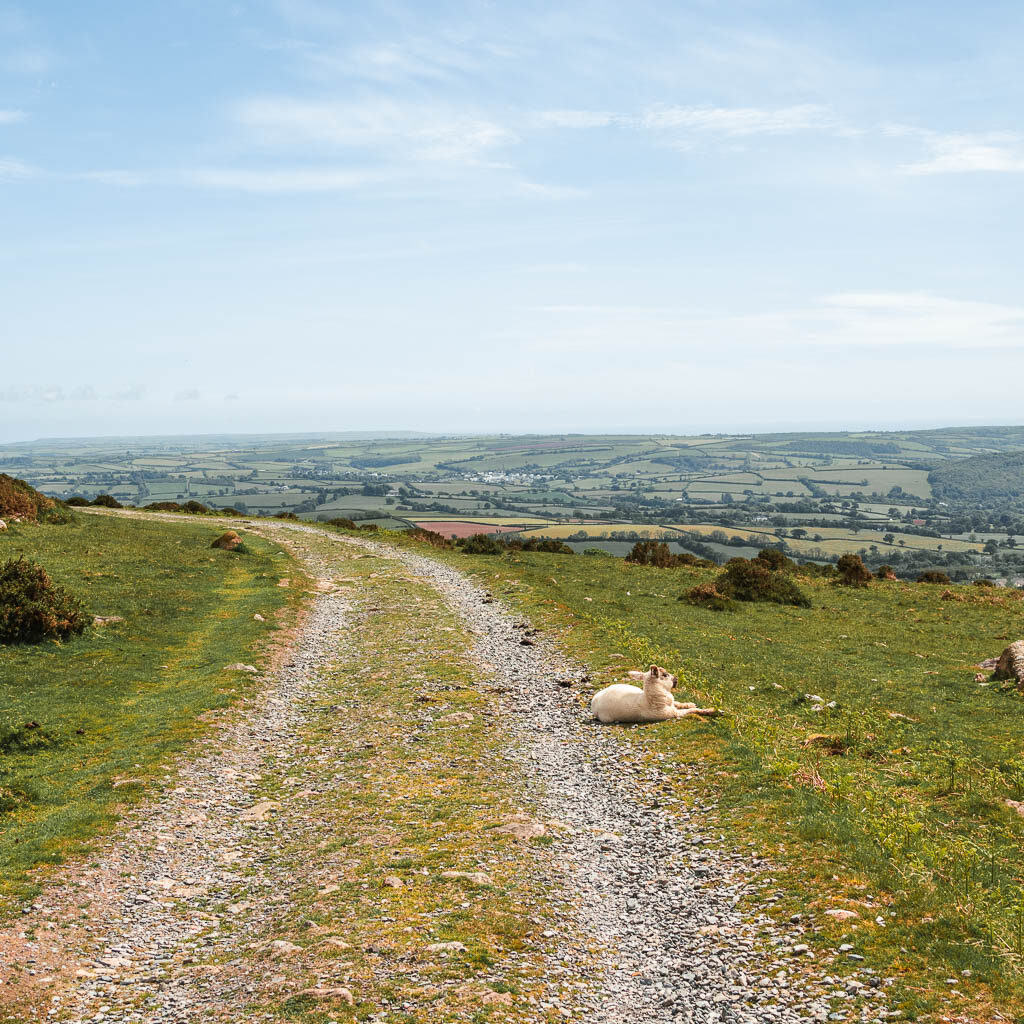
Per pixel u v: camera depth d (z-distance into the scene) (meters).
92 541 47.25
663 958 9.57
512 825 13.67
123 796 15.76
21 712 20.73
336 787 16.58
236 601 37.00
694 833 13.27
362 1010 8.16
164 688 24.20
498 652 28.16
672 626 33.19
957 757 17.41
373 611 36.47
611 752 17.95
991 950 8.78
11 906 11.31
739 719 19.61
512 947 9.69
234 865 13.25
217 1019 8.35
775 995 8.45
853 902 10.14
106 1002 8.98
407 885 11.38
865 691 24.23
